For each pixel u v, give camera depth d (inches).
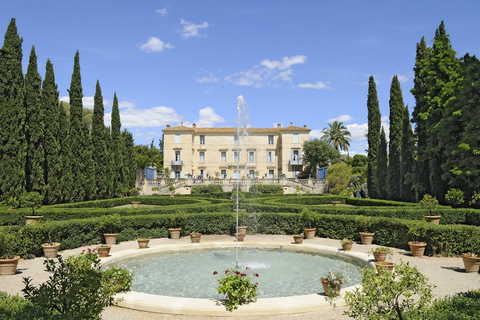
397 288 190.4
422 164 1011.3
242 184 1884.8
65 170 1071.0
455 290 330.0
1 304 203.9
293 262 474.9
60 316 167.6
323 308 286.7
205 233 706.8
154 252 528.7
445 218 698.8
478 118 780.6
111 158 1400.1
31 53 922.1
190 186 1894.7
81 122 1178.0
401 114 1251.2
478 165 789.2
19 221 655.8
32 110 905.5
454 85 887.1
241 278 290.7
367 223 616.7
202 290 346.0
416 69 1073.5
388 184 1257.4
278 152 2496.3
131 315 275.3
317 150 2336.4
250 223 733.3
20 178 840.9
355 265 459.2
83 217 689.6
